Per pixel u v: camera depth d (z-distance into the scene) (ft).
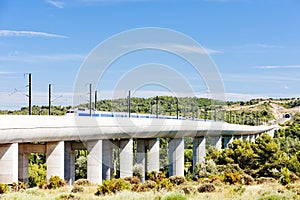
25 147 151.64
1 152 127.13
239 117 613.11
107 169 185.06
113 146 196.54
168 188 135.13
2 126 120.47
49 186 138.92
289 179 166.81
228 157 261.03
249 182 168.14
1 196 102.83
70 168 175.73
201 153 285.64
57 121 144.97
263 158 254.88
